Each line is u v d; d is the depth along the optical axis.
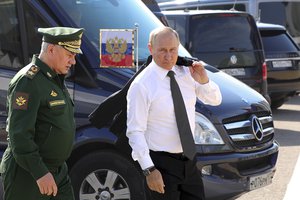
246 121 6.46
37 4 6.61
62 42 4.71
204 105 6.22
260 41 12.23
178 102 4.95
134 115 4.93
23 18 6.63
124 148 5.30
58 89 4.77
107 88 6.25
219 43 11.79
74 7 6.77
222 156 6.16
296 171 8.95
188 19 11.66
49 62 4.75
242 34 12.04
